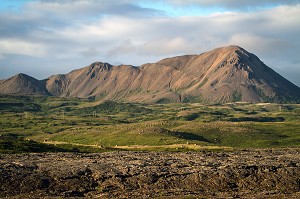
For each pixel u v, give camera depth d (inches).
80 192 3476.9
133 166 4222.4
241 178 3848.4
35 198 3211.1
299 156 5113.2
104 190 3518.7
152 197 3225.9
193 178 3811.5
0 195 3341.5
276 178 3858.3
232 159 4820.4
